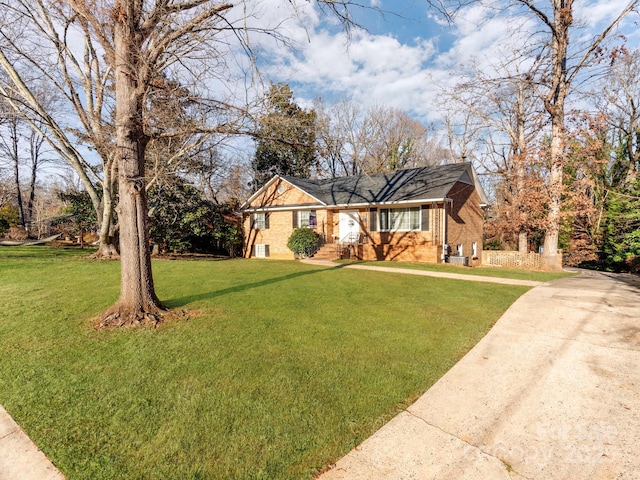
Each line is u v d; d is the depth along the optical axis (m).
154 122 6.25
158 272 11.44
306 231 18.72
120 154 5.84
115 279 9.56
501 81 15.69
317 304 7.18
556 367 4.36
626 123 22.77
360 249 18.50
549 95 14.39
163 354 4.58
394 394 3.65
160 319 5.92
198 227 20.16
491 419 3.23
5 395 3.59
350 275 11.27
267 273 11.46
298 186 20.16
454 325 6.01
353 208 19.11
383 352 4.74
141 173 6.07
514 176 19.58
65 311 6.40
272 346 4.89
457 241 18.16
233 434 2.95
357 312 6.64
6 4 9.06
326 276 10.95
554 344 5.15
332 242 19.91
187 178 20.06
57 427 3.07
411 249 16.94
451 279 10.91
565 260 23.03
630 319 6.34
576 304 7.57
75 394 3.60
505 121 20.17
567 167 17.52
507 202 22.62
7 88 11.43
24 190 36.53
